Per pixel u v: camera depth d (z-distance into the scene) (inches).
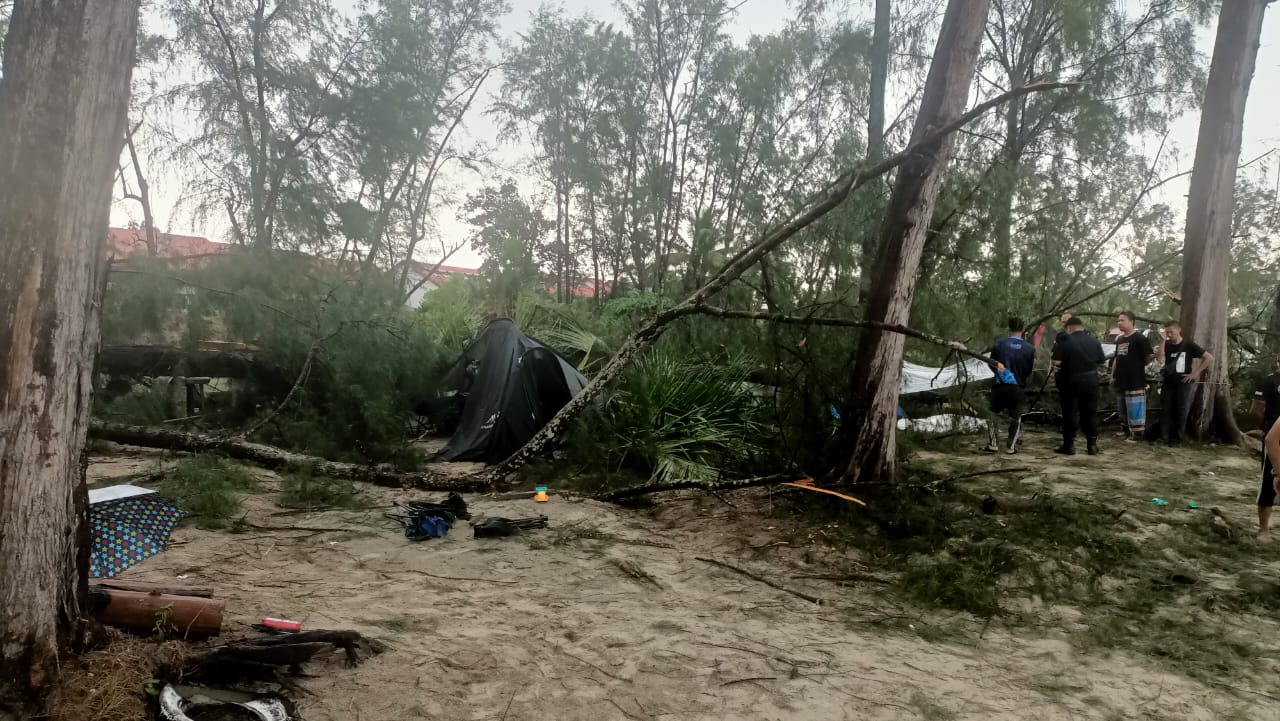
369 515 232.1
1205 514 239.6
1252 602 171.2
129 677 101.1
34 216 94.4
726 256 294.2
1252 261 611.5
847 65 423.2
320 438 294.2
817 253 280.4
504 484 273.7
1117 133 511.2
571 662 130.9
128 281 291.6
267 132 402.9
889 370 249.8
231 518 216.8
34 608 95.3
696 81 653.9
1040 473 309.4
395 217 495.8
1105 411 494.6
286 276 325.4
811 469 260.1
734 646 141.7
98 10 98.1
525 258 586.6
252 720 100.7
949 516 226.2
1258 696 126.8
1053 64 535.2
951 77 236.8
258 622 134.5
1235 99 429.1
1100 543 204.7
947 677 132.3
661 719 112.0
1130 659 142.7
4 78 95.5
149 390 318.7
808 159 306.3
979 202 276.7
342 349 308.3
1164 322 451.8
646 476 291.9
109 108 100.8
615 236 743.1
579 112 773.3
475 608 155.3
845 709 118.0
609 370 282.8
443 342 464.8
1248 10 424.2
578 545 209.5
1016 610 168.4
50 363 97.0
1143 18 547.2
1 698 90.8
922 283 277.0
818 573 193.8
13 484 94.0
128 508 178.1
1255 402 313.6
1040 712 119.4
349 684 116.9
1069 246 403.9
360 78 440.8
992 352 372.2
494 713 111.0
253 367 338.3
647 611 159.6
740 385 304.5
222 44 420.2
